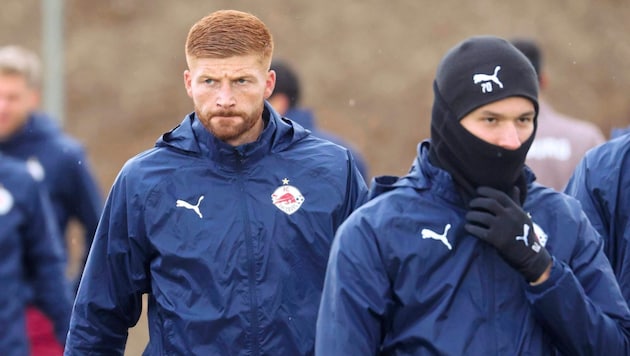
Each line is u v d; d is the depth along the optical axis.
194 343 15.05
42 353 23.55
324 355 12.94
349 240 13.12
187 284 15.19
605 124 59.47
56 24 43.78
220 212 15.39
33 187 23.23
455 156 13.10
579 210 13.70
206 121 15.20
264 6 65.44
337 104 60.22
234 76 14.98
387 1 65.38
